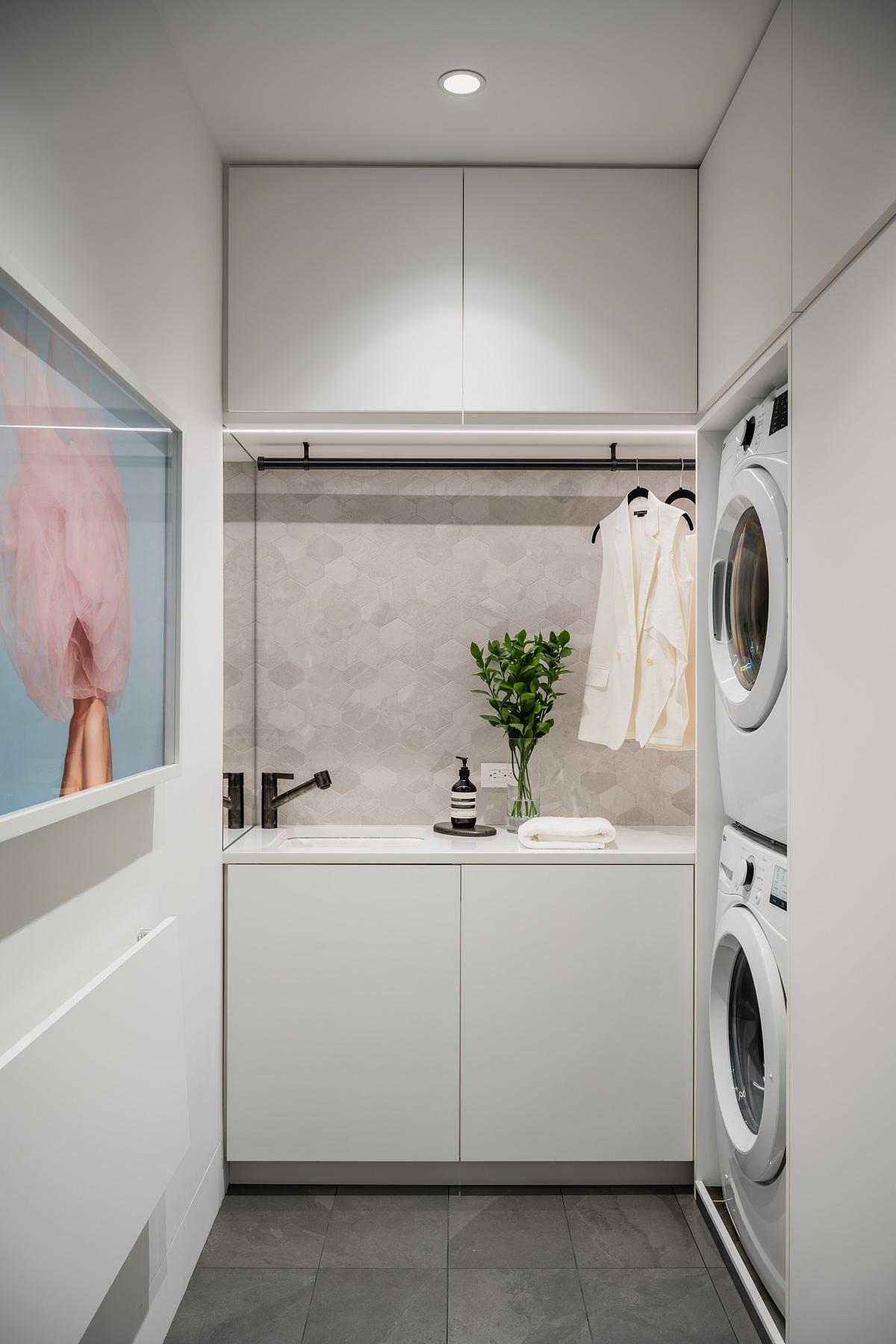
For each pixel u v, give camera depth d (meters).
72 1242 1.25
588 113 2.23
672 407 2.47
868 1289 1.41
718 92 2.14
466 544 3.04
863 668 1.43
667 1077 2.50
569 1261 2.19
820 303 1.61
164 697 1.77
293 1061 2.49
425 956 2.50
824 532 1.59
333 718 3.03
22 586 1.15
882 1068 1.36
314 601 3.03
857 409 1.45
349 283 2.46
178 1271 2.02
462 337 2.46
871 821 1.40
